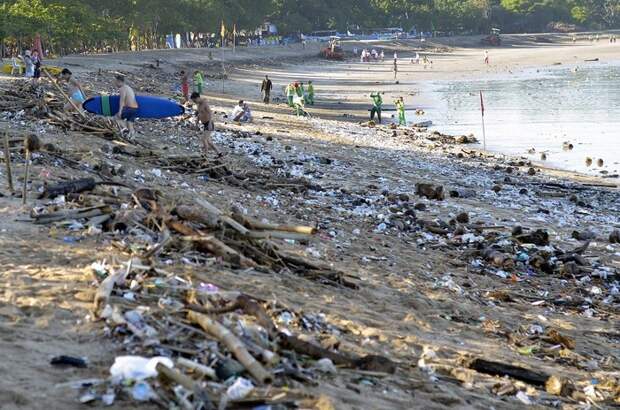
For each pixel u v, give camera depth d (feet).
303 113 264.52
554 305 70.54
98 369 34.50
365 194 114.32
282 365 37.65
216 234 60.75
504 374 47.50
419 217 103.19
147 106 129.49
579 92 367.45
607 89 378.32
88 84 237.25
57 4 420.36
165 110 130.62
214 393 33.14
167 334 38.40
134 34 563.48
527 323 62.80
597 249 97.19
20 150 88.07
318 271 61.16
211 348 37.06
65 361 34.55
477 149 201.16
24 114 122.42
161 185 88.28
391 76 538.88
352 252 74.28
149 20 540.52
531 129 239.91
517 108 303.89
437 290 66.64
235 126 192.65
